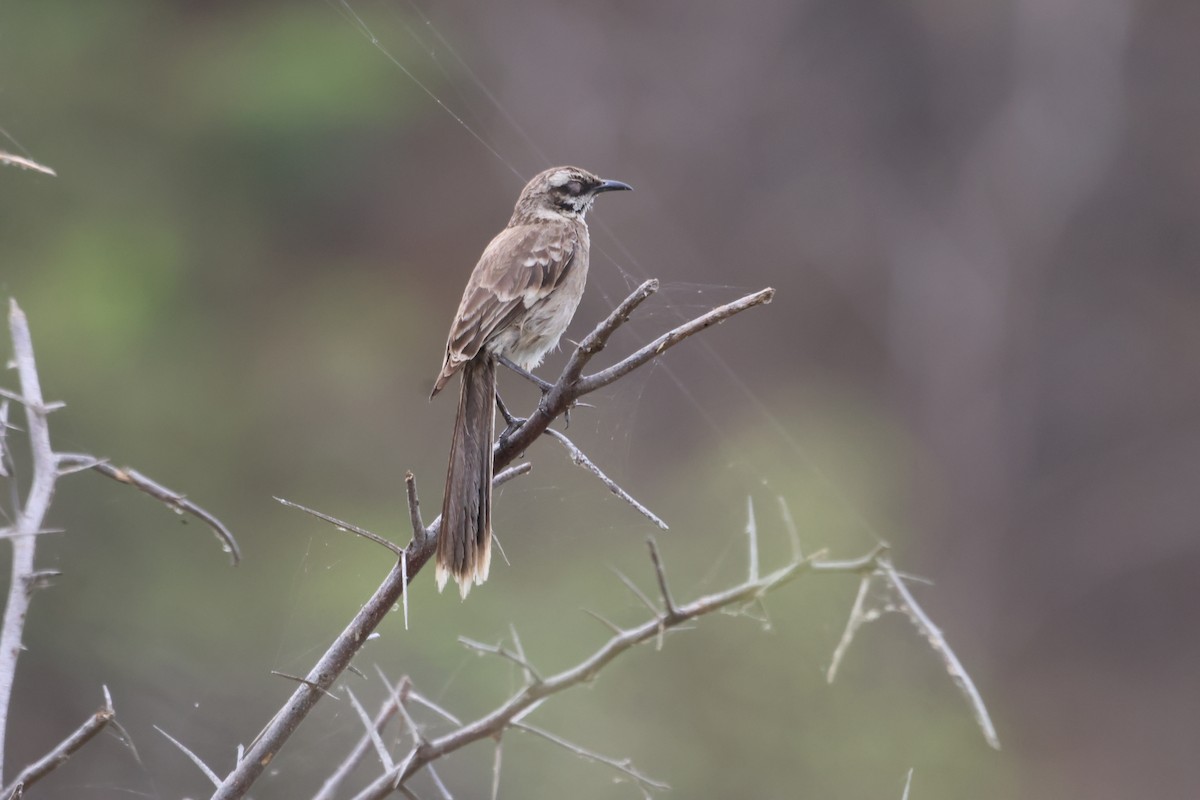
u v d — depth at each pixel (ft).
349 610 41.73
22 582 13.89
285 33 56.65
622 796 39.96
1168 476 74.90
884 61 74.49
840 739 43.96
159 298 52.60
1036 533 74.59
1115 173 76.89
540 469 46.44
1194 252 76.59
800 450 63.00
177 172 55.72
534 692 16.14
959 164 75.41
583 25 69.31
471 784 37.63
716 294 68.90
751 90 72.43
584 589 44.83
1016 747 68.23
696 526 52.75
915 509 71.20
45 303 49.42
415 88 58.39
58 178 52.60
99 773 37.58
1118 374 76.07
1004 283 74.95
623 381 39.96
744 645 44.45
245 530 49.67
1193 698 71.26
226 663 41.50
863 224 73.67
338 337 57.88
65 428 47.39
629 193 69.56
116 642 41.19
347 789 31.55
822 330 73.15
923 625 17.06
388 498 53.62
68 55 54.24
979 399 74.23
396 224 61.41
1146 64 76.95
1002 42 75.15
